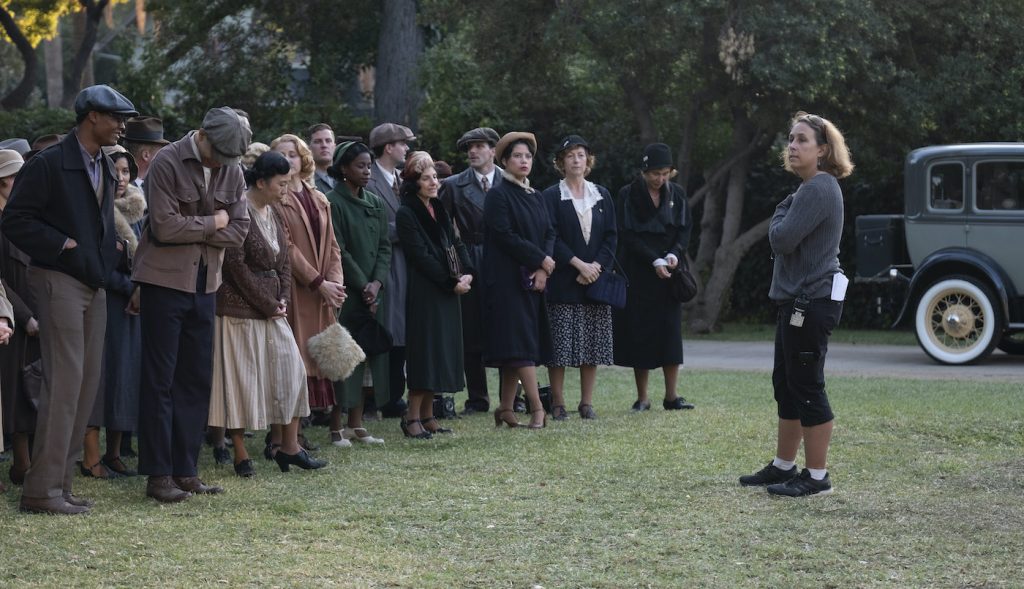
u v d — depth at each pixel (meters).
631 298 10.55
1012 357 15.48
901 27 17.44
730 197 19.78
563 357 9.98
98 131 6.60
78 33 32.50
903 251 15.48
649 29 17.16
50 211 6.55
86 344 6.78
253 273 7.60
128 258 7.94
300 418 8.65
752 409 10.51
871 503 6.79
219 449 8.33
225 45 25.11
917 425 9.36
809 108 17.81
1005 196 14.44
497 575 5.46
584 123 21.11
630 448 8.54
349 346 8.23
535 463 8.05
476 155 10.95
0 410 6.82
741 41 16.67
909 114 17.42
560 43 17.83
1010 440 8.85
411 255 9.13
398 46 22.89
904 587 5.26
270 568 5.54
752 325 21.55
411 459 8.30
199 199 7.00
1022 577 5.39
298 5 24.67
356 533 6.23
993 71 18.03
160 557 5.71
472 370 10.99
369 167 9.16
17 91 30.53
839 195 6.86
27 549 5.80
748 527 6.30
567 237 9.97
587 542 6.05
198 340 7.16
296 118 23.67
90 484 7.57
